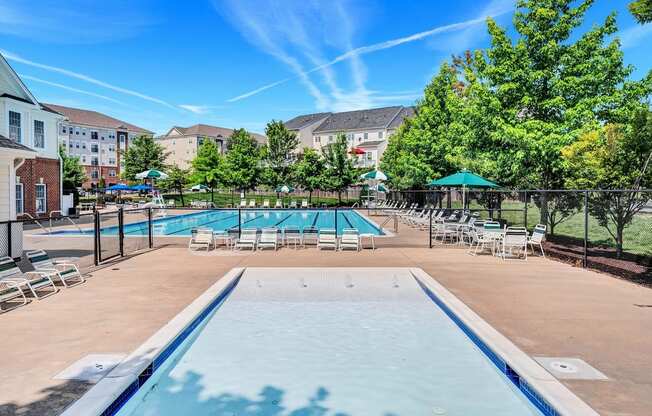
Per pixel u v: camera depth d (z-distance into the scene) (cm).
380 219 2888
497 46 1672
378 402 486
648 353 564
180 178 4700
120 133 8594
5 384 469
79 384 469
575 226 1859
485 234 1417
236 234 1562
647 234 1661
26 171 2519
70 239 1797
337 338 693
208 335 707
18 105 2427
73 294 868
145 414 459
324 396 499
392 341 681
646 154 1243
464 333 705
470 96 2223
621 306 789
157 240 1761
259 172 4375
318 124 7919
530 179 1781
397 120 7125
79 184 5706
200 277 1033
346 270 1123
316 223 2845
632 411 414
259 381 540
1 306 779
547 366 522
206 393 507
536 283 979
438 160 2634
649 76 1508
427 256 1362
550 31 1560
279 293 967
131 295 859
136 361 518
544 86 1611
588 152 1366
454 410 466
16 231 1258
